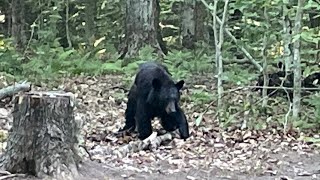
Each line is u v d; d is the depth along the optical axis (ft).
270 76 41.45
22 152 21.18
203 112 36.27
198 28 73.77
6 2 90.63
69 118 21.61
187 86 47.60
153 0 61.77
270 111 37.32
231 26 48.67
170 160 26.99
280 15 38.37
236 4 36.22
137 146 28.94
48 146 21.12
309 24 46.88
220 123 34.81
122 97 42.45
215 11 37.68
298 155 28.63
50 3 87.66
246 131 33.19
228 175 24.77
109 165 24.56
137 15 61.05
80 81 48.91
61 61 54.34
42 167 21.04
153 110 31.73
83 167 22.66
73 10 97.50
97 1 92.99
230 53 55.67
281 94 41.24
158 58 57.72
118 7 93.04
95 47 71.00
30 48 65.98
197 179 24.00
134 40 61.21
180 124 31.68
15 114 21.38
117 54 62.75
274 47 42.39
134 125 33.60
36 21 82.89
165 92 31.40
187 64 56.80
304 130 34.09
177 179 23.80
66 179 21.17
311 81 40.32
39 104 21.07
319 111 35.22
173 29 94.43
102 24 94.68
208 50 67.82
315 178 24.58
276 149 29.48
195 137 32.14
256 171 25.26
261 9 38.52
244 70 49.90
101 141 30.89
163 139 30.83
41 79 48.62
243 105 36.81
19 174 21.13
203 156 28.04
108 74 53.83
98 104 40.52
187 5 70.18
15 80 46.37
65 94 21.79
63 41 89.66
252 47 42.29
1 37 71.20
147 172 24.57
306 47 42.01
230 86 46.91
